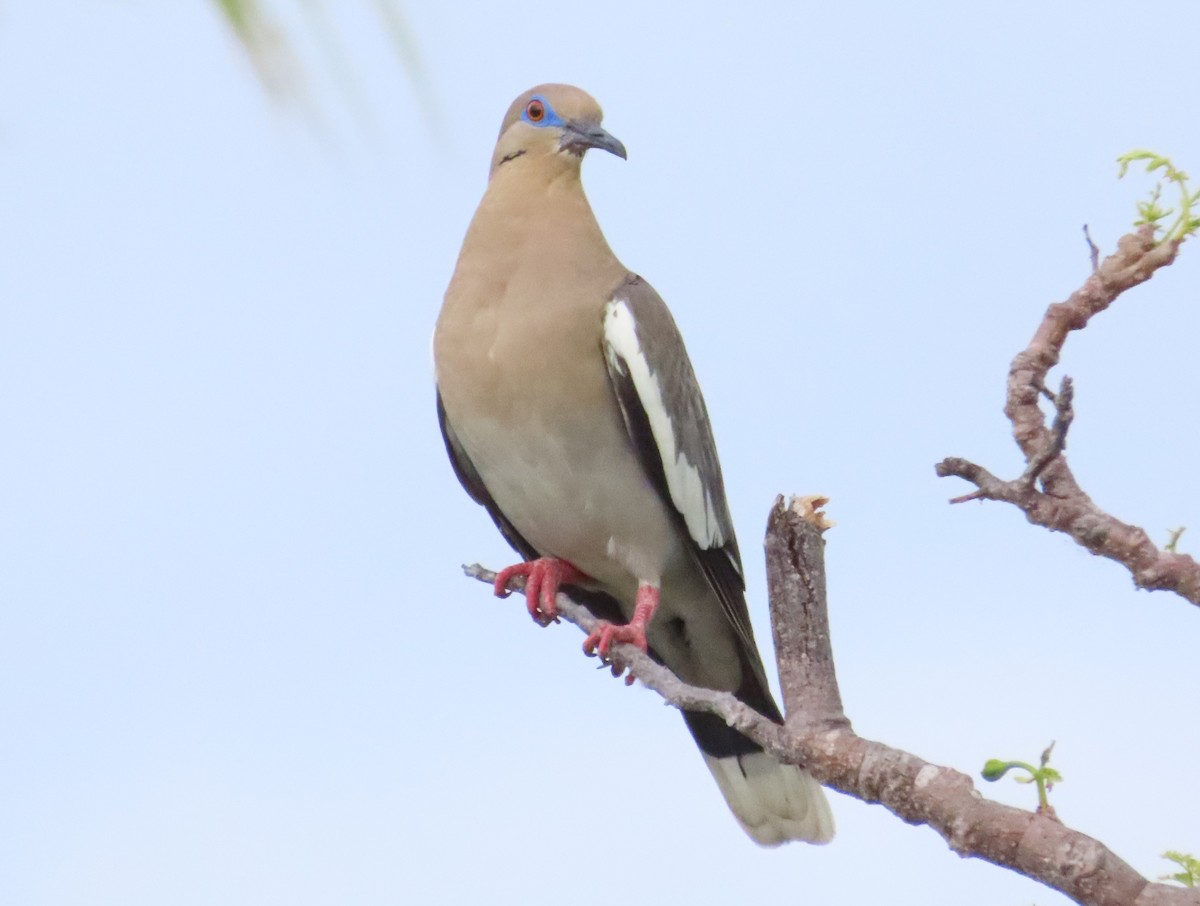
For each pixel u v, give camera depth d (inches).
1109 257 215.5
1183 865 168.1
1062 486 200.2
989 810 169.3
